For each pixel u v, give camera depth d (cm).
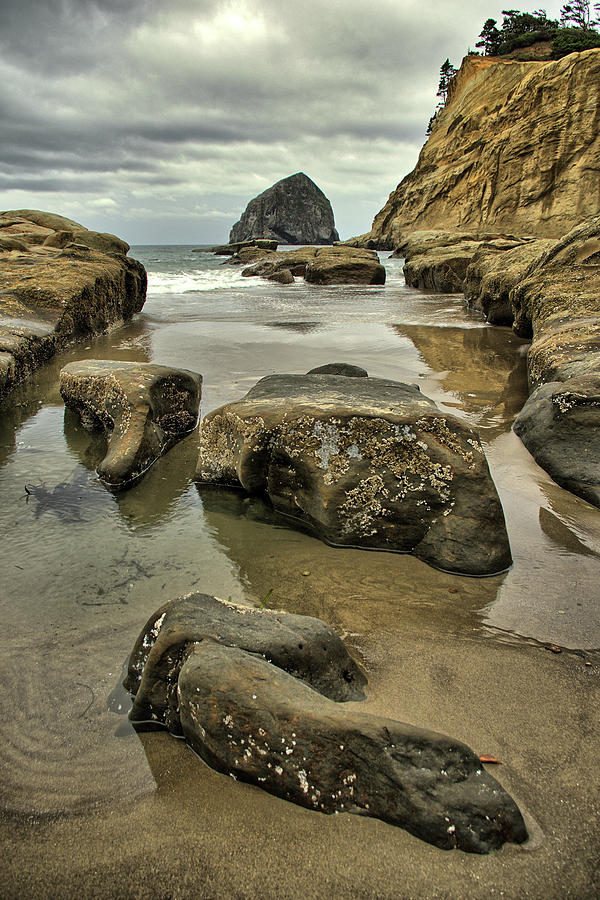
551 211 3369
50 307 909
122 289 1210
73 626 268
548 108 3353
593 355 540
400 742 175
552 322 723
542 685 229
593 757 193
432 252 2300
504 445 501
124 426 475
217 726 186
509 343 958
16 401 641
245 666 194
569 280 858
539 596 293
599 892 151
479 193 3869
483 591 299
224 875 157
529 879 155
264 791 181
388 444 344
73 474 451
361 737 176
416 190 4834
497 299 1148
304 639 213
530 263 1057
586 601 288
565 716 212
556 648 252
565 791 180
